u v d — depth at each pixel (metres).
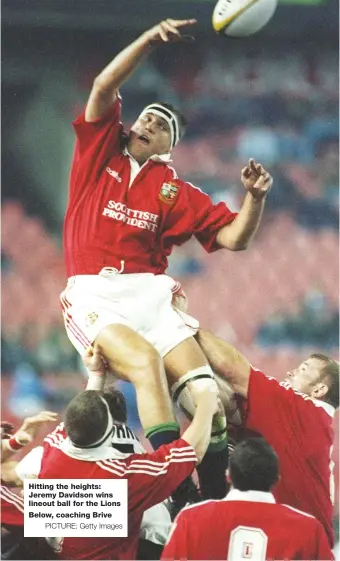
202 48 53.69
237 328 47.69
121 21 51.25
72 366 43.00
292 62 54.38
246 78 54.25
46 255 49.47
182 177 51.88
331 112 54.03
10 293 47.53
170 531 14.09
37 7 50.72
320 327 48.16
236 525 13.35
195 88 53.59
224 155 52.88
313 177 52.69
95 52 52.47
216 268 49.25
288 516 13.50
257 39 53.88
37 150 51.66
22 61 51.88
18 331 45.16
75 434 13.48
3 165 51.28
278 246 50.47
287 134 53.62
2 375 42.16
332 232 51.47
